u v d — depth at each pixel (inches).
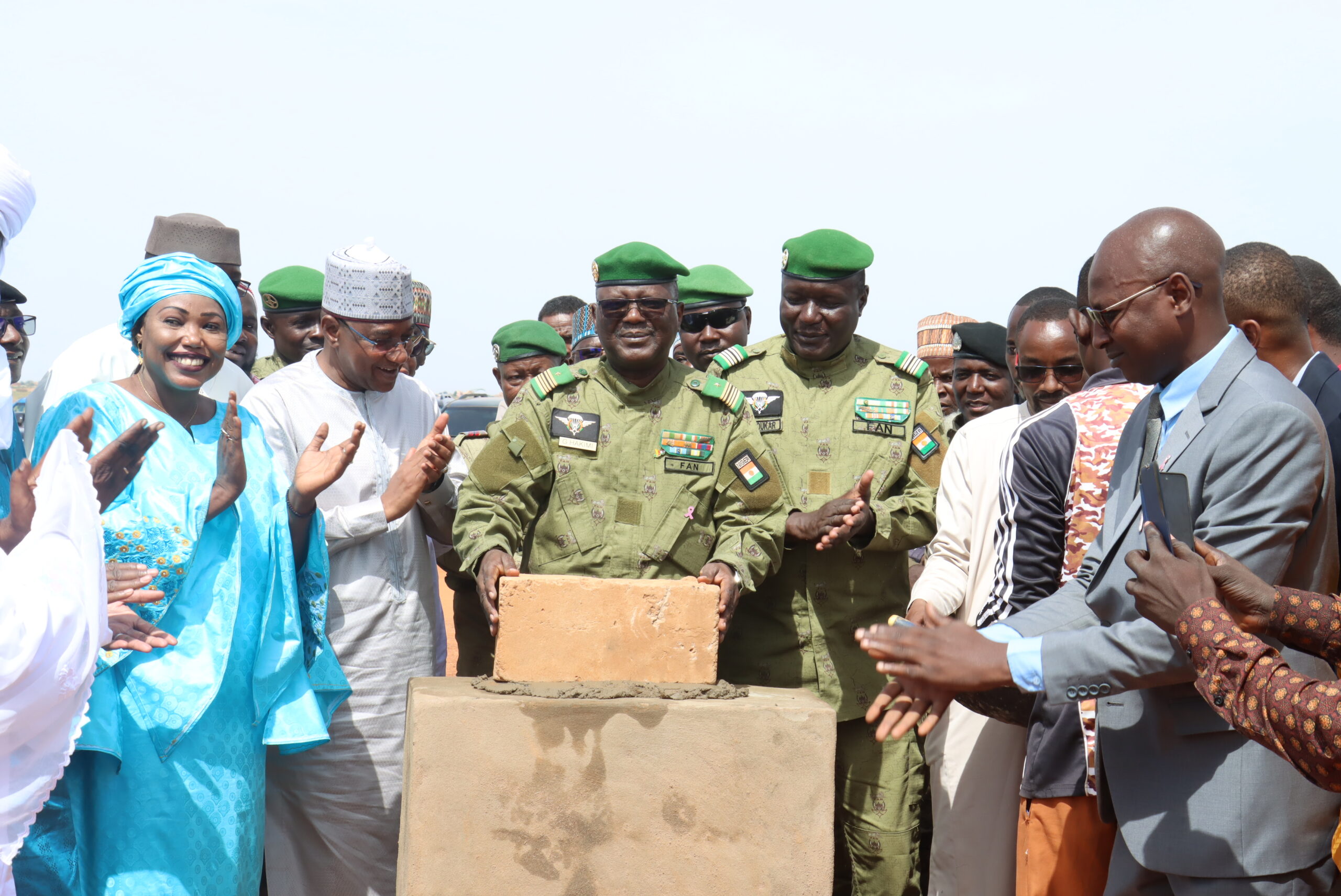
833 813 121.7
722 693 125.1
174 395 134.9
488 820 117.9
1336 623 89.4
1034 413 163.0
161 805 122.7
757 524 154.6
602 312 157.1
